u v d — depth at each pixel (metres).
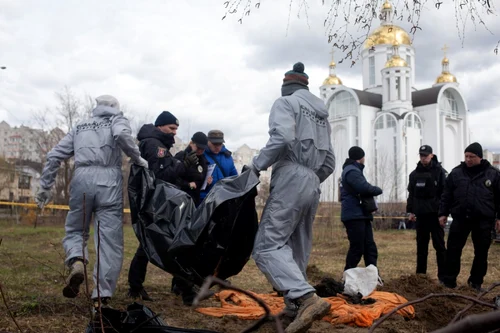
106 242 4.90
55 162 5.23
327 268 9.52
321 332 4.23
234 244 4.44
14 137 70.69
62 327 4.16
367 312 4.58
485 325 1.12
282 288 3.97
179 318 4.66
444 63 63.53
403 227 24.08
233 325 4.44
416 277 6.24
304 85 4.75
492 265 9.97
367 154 54.69
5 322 4.18
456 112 59.22
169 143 5.83
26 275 6.75
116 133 4.88
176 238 4.29
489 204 6.52
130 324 3.22
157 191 4.81
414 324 4.54
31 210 23.11
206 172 6.21
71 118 31.95
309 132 4.36
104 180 4.95
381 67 60.28
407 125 54.22
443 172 7.41
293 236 4.52
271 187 4.34
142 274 5.62
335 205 18.27
